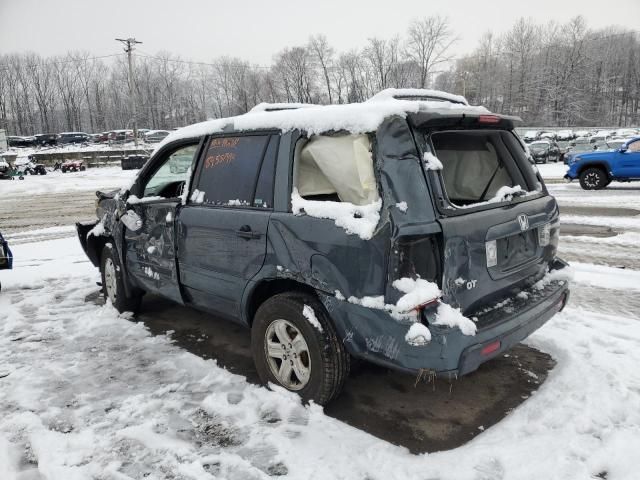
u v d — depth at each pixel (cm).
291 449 303
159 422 339
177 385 390
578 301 559
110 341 482
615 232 936
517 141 390
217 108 9119
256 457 299
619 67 9425
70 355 452
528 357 420
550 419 324
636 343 430
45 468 292
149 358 442
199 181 421
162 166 493
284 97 8169
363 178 300
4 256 634
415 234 274
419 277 277
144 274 493
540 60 8762
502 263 320
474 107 340
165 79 9138
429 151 295
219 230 387
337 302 311
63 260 850
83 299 621
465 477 274
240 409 349
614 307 537
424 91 404
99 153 4691
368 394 371
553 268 382
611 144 2078
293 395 352
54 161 4672
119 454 305
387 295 281
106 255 561
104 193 600
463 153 356
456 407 350
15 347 472
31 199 2072
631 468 276
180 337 493
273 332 362
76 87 9700
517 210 333
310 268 323
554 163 3366
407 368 285
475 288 297
